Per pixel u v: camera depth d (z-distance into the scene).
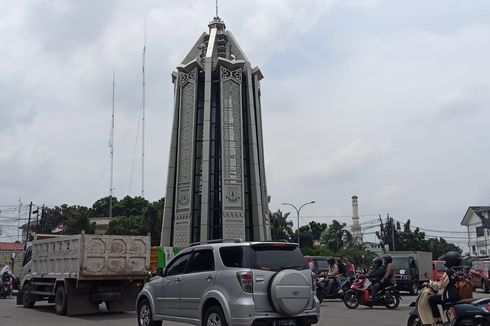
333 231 95.12
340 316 15.52
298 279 9.25
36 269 19.06
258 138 37.22
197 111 36.72
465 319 8.92
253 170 35.81
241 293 8.99
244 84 37.53
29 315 16.41
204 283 9.80
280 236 67.12
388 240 79.12
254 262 9.20
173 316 10.72
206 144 35.03
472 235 68.62
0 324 13.89
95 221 69.38
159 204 60.19
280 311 9.06
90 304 16.45
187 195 35.06
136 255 16.97
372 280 18.36
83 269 15.76
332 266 21.11
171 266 11.20
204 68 36.88
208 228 33.91
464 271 9.72
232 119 35.94
